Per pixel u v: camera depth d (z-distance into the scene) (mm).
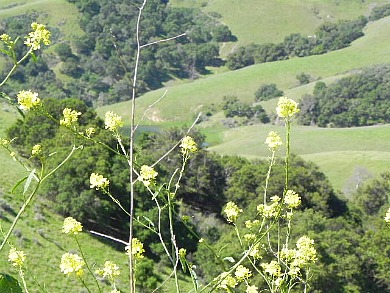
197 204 51312
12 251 4445
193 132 57219
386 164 72875
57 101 48562
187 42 181000
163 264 33562
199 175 50375
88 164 38188
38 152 3867
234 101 131375
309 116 114375
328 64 146875
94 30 163125
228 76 143750
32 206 36125
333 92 114500
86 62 150125
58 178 37719
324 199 49281
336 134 95688
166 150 51406
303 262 5039
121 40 161500
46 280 27062
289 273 5023
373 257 33281
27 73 137125
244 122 121188
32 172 3672
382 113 110562
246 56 168375
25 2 183375
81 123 48969
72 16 169625
